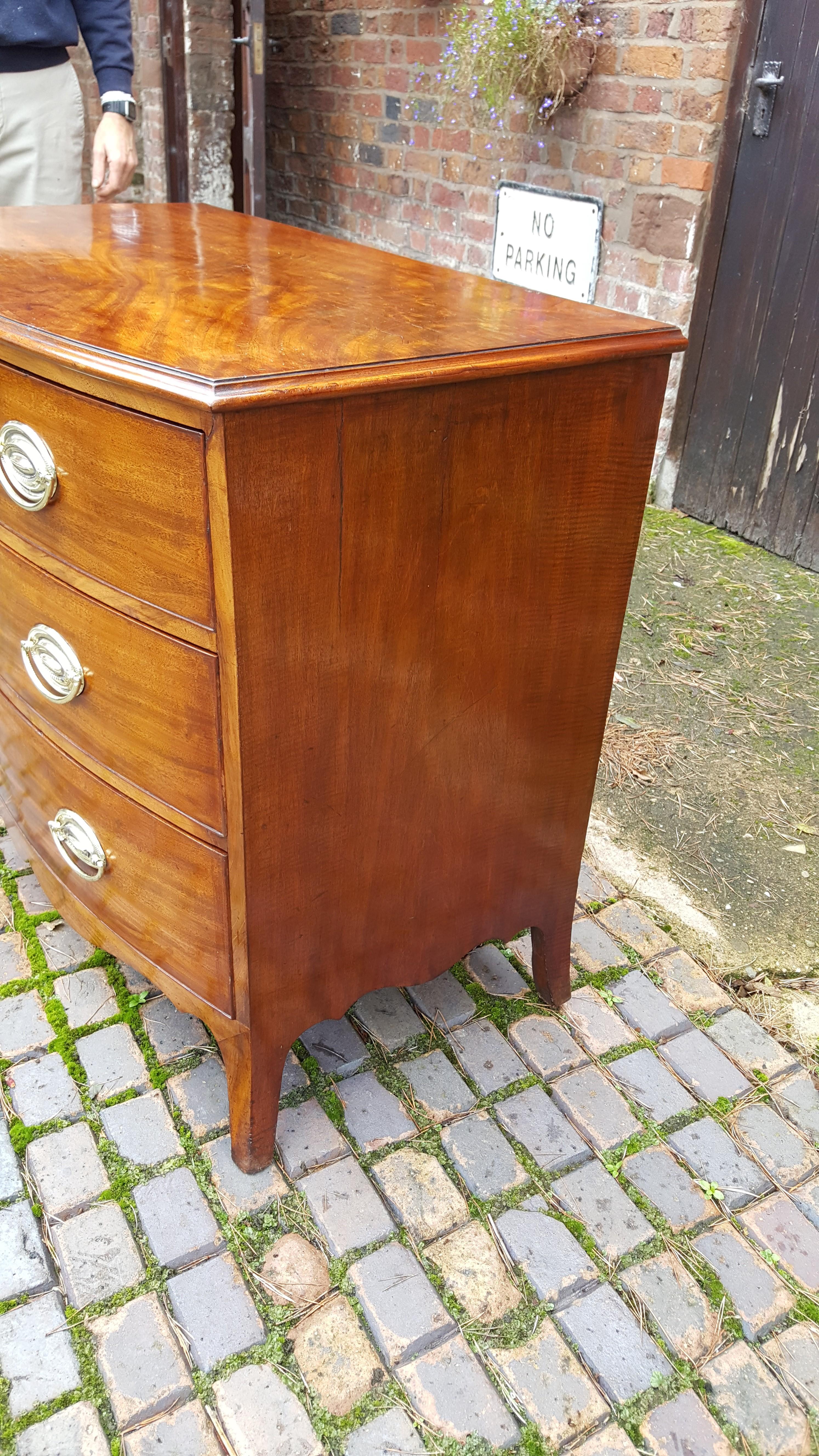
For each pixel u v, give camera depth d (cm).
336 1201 129
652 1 285
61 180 230
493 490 109
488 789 131
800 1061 154
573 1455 106
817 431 285
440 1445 107
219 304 115
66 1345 113
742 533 320
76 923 150
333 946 127
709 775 218
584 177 329
